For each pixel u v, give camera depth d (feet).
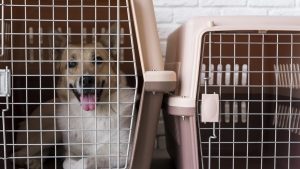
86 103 4.76
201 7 7.01
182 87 4.40
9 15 5.14
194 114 4.19
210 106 4.23
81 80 4.95
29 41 6.00
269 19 4.36
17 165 5.17
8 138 5.35
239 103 6.09
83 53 5.44
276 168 5.13
